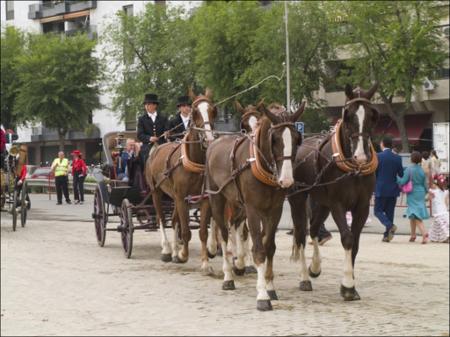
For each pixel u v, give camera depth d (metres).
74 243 15.23
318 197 9.61
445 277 11.09
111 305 9.11
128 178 13.53
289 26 35.31
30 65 41.97
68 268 11.92
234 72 36.38
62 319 8.41
